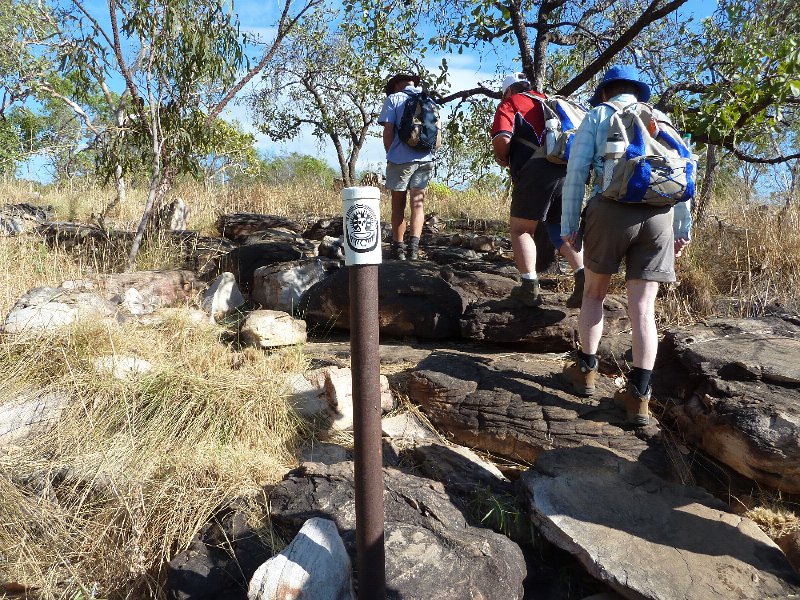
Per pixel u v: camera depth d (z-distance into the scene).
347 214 2.09
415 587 2.40
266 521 2.88
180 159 7.08
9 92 10.87
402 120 5.89
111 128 6.80
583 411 3.50
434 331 4.85
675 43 7.58
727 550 2.63
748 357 3.44
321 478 3.01
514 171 4.43
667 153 3.07
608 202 3.17
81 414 3.60
